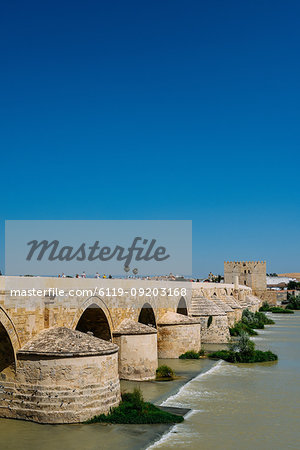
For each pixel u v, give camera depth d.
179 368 42.97
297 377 39.78
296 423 27.31
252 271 163.25
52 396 24.89
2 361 25.75
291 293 189.62
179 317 49.97
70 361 25.25
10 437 23.00
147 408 27.89
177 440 24.19
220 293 84.88
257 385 36.69
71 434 23.62
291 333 76.94
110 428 24.78
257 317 96.88
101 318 36.09
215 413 29.02
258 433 25.56
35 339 26.48
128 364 37.00
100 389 26.03
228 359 48.06
